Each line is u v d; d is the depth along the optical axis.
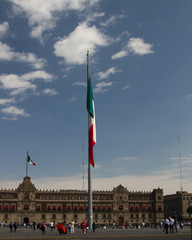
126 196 171.12
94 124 70.69
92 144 69.25
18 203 157.75
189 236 52.66
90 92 71.31
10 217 155.25
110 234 60.81
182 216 198.75
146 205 173.00
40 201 160.38
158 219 170.75
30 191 159.88
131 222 168.38
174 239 45.41
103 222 165.25
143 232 69.06
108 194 169.62
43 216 158.88
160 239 45.53
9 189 158.62
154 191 174.75
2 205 155.50
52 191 163.12
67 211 162.25
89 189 68.50
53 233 67.69
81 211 164.00
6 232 76.00
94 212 165.25
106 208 167.50
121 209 168.88
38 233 68.25
